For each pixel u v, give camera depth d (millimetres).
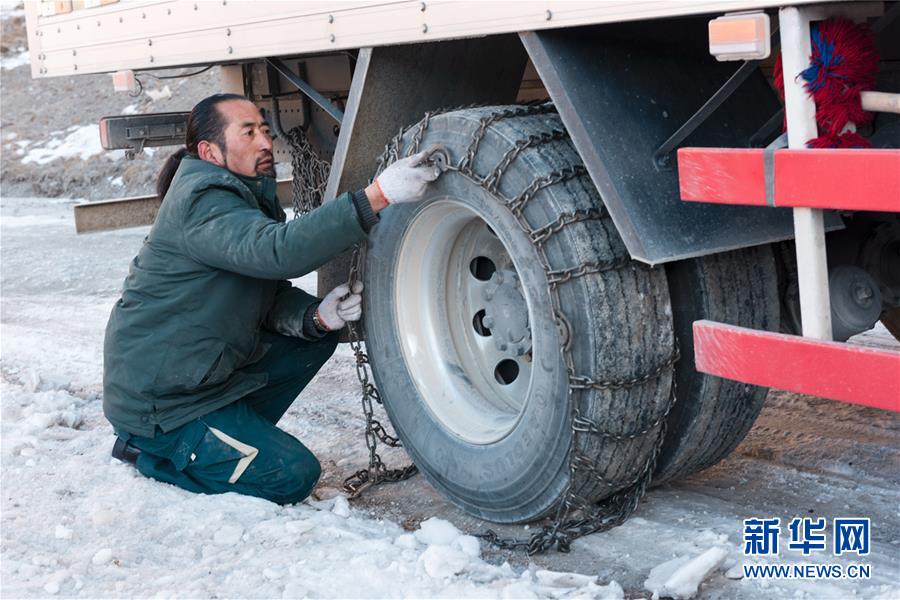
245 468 3457
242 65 4770
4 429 4324
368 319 3518
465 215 3176
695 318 2953
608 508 3209
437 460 3355
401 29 3004
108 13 4301
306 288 7086
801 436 3824
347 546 3037
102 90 16266
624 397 2826
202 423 3516
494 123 2943
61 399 4734
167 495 3496
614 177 2633
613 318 2770
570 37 2707
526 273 2912
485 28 2760
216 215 3314
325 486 3770
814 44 2324
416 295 3389
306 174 4645
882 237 3154
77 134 15195
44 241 9945
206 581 2877
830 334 2387
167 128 5180
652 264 2604
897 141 2758
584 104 2664
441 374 3383
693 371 2996
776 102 3031
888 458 3576
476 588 2754
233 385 3623
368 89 3238
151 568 3004
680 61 2910
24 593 2865
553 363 2887
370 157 3412
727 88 2592
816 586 2748
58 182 13984
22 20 19344
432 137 3111
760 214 2822
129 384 3506
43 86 17078
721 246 2711
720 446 3182
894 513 3174
